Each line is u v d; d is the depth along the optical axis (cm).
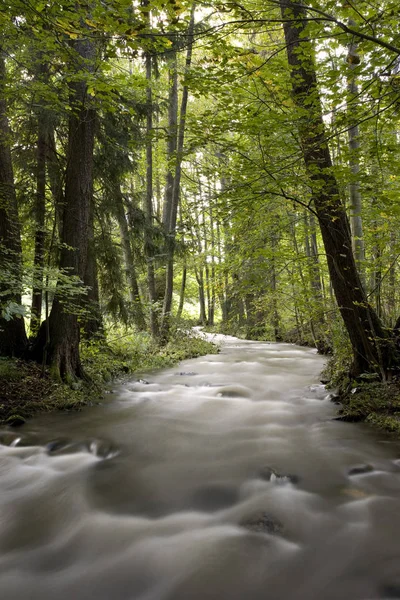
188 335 1526
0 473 430
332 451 486
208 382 914
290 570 273
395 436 527
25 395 659
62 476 425
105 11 360
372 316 691
